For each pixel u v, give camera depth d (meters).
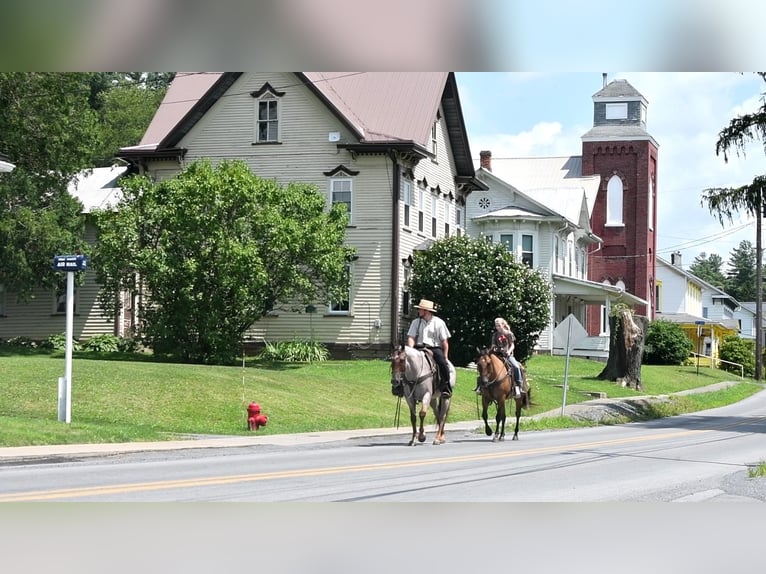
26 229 61.84
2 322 70.25
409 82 67.06
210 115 65.81
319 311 63.19
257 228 53.69
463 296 60.66
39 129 63.72
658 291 153.12
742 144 48.50
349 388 45.81
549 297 63.41
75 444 26.05
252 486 17.80
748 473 21.33
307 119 64.19
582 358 87.25
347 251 57.03
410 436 33.66
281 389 41.84
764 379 109.12
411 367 29.31
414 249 65.69
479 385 31.80
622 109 119.38
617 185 118.31
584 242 102.56
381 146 62.03
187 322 53.28
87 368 39.44
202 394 37.47
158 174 66.75
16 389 34.53
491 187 89.94
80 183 75.06
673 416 53.47
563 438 33.81
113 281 56.03
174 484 17.91
